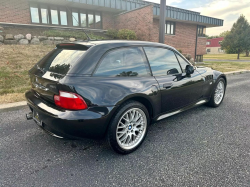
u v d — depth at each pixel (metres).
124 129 2.43
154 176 2.04
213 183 1.93
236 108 4.29
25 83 5.48
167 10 15.11
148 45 2.89
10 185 1.89
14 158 2.34
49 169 2.15
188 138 2.90
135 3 14.82
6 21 11.33
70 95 2.03
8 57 7.18
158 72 2.87
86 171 2.12
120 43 2.57
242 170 2.13
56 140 2.80
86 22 14.33
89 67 2.21
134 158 2.38
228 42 31.53
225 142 2.76
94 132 2.17
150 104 2.67
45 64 2.62
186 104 3.37
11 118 3.55
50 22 12.95
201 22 17.91
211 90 4.01
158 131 3.14
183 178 2.01
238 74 9.98
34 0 11.77
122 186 1.90
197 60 20.05
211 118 3.70
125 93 2.30
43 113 2.18
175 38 17.27
